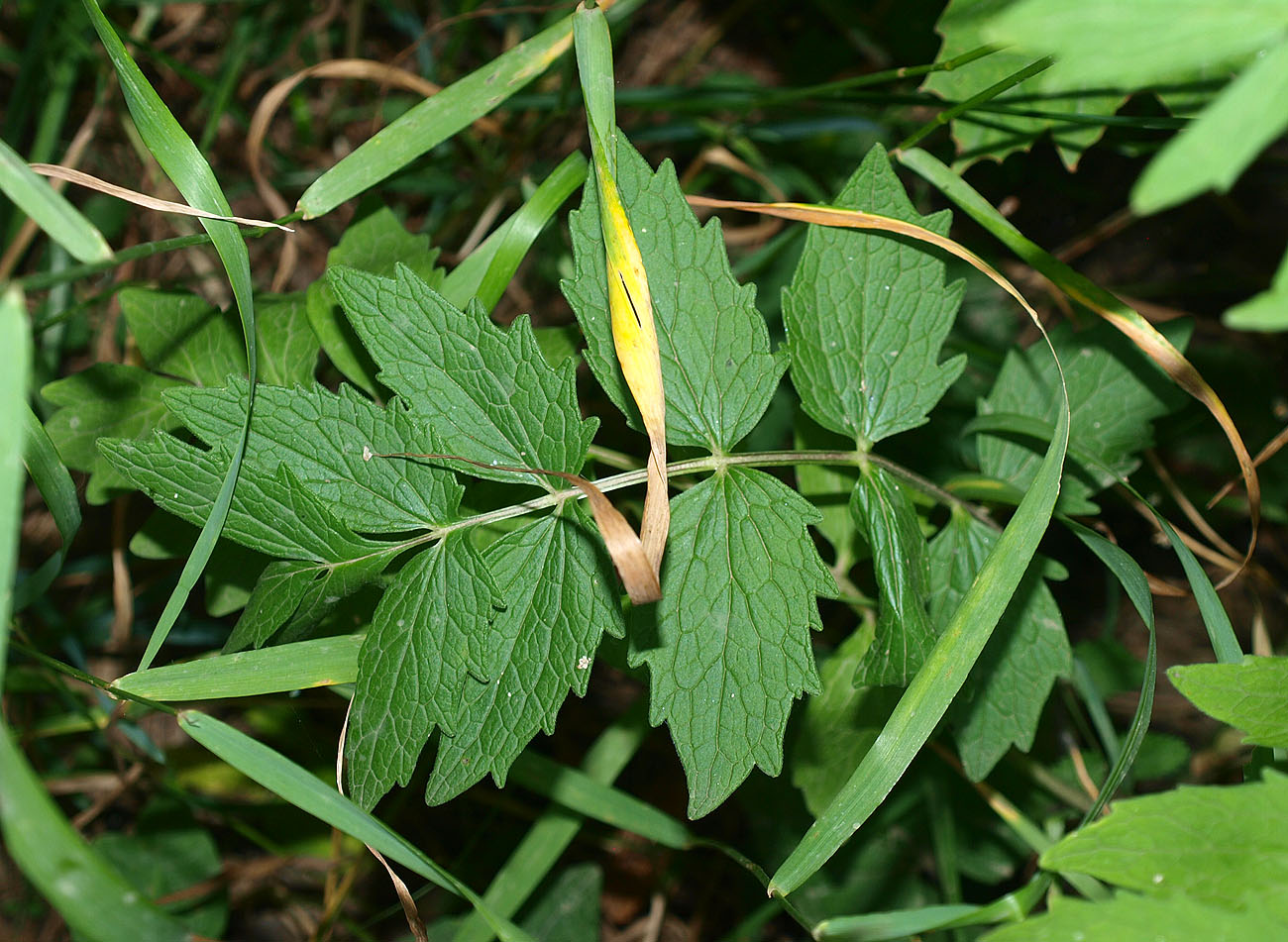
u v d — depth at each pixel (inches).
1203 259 24.9
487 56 27.9
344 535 17.4
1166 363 18.6
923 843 22.7
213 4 27.3
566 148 26.3
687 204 17.8
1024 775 22.0
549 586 17.3
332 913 22.1
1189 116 19.6
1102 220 24.8
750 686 17.2
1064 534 24.5
